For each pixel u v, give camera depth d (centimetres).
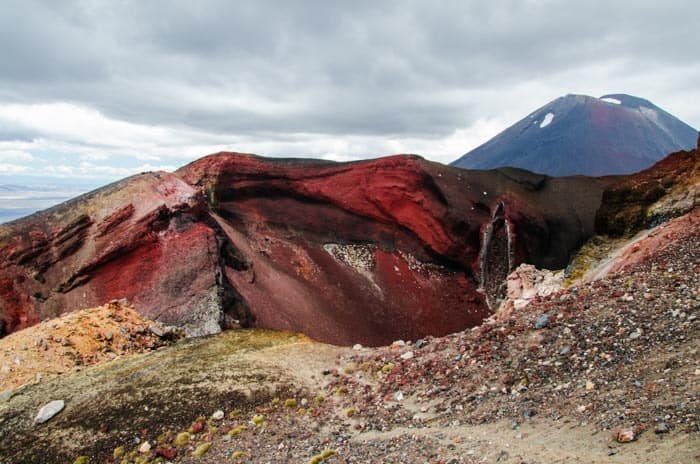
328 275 4597
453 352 1493
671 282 1288
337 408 1434
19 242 3266
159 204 3469
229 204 4803
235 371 1808
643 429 708
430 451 905
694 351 914
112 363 2047
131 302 3077
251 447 1258
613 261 2330
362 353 1894
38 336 2098
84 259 3275
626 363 1002
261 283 3772
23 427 1520
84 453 1355
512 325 1446
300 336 2356
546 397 1012
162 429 1438
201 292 3011
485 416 1039
